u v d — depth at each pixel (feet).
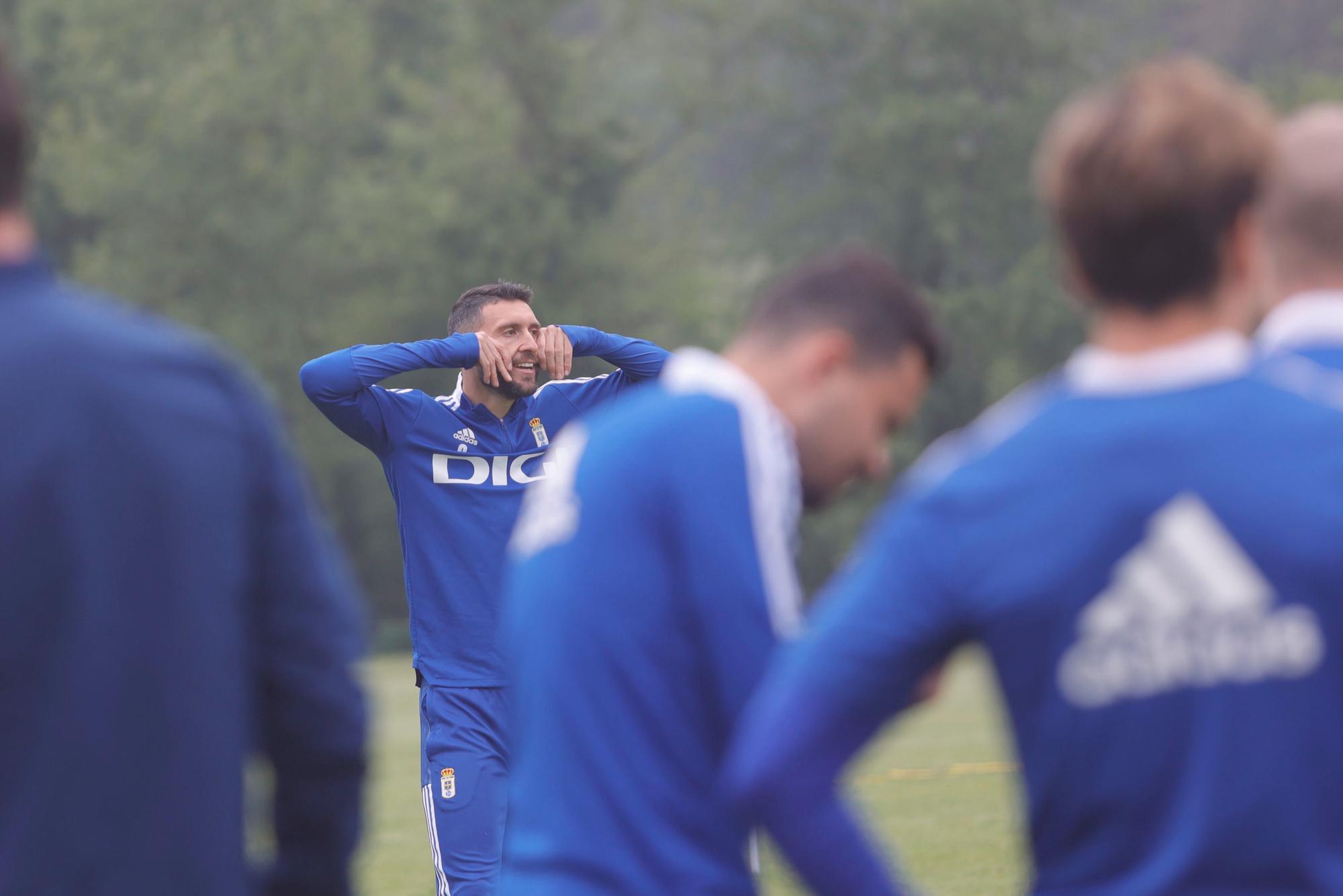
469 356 65.36
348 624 25.08
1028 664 20.33
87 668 21.85
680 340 514.27
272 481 24.48
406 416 66.39
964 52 516.73
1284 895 19.40
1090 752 20.06
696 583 24.81
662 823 24.76
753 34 539.70
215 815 22.86
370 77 553.64
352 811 25.18
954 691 225.15
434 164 495.41
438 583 66.13
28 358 22.24
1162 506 19.85
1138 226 20.68
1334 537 19.35
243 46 505.66
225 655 23.24
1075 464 20.31
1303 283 26.45
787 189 557.74
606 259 503.61
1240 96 21.56
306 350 493.77
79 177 475.31
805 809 21.40
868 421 27.27
